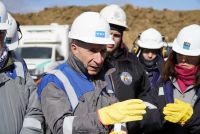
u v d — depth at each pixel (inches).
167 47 328.2
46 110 146.3
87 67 150.9
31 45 772.6
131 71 204.5
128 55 211.3
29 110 151.6
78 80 151.1
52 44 777.6
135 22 2193.7
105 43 148.2
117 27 211.9
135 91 204.8
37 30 793.6
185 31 193.5
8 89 149.8
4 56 153.5
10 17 193.5
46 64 731.4
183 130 184.2
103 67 158.6
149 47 291.0
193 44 190.1
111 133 145.1
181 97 192.2
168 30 2140.7
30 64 725.9
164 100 192.7
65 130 139.5
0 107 146.6
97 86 153.6
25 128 147.7
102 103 151.3
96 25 149.3
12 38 191.2
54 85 147.8
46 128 152.1
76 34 150.3
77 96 148.5
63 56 773.3
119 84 200.7
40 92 151.7
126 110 137.9
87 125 137.7
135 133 181.0
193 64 190.5
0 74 150.6
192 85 191.2
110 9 217.9
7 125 146.3
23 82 154.6
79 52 150.6
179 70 191.3
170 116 173.3
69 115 143.8
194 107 185.9
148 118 180.7
